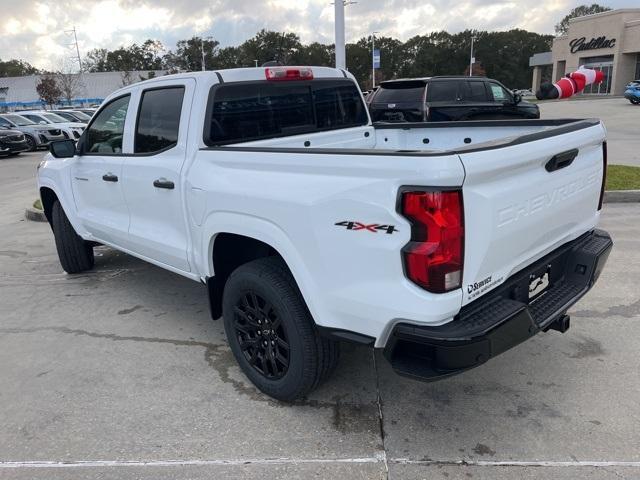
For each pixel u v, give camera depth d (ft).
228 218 10.23
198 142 11.31
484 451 8.97
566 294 10.11
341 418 10.02
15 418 10.41
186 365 12.25
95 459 9.13
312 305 9.05
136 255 14.53
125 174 13.46
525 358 11.85
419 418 9.94
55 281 18.45
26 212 29.63
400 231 7.52
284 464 8.84
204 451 9.23
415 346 8.10
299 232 8.86
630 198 25.95
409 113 39.78
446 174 7.10
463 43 328.90
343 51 43.73
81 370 12.17
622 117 74.43
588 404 10.12
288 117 13.16
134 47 332.39
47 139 71.56
